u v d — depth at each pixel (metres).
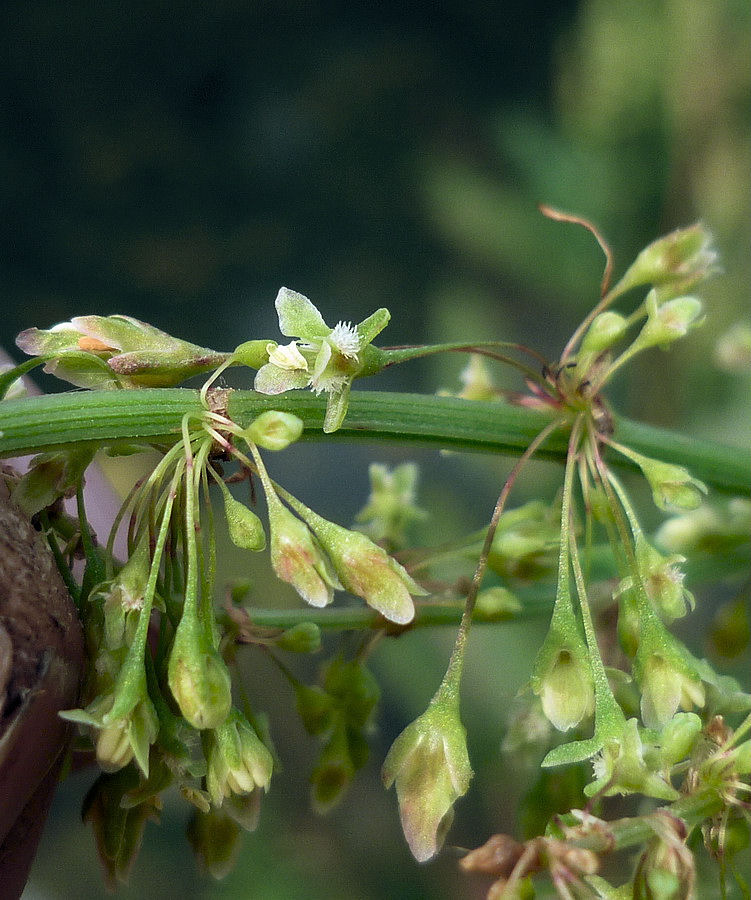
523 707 0.09
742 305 0.22
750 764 0.08
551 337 0.34
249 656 0.30
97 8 0.46
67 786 0.29
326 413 0.09
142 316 0.47
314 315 0.08
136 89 0.47
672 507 0.09
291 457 0.38
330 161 0.48
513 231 0.26
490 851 0.08
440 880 0.24
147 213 0.47
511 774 0.18
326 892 0.25
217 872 0.09
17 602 0.08
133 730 0.08
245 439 0.08
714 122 0.23
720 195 0.23
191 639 0.08
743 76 0.23
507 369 0.25
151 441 0.09
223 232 0.47
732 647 0.10
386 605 0.08
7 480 0.09
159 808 0.09
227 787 0.08
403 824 0.08
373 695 0.09
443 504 0.22
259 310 0.47
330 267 0.47
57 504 0.09
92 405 0.08
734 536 0.10
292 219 0.47
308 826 0.27
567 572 0.09
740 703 0.09
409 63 0.48
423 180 0.46
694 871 0.08
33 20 0.46
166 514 0.08
